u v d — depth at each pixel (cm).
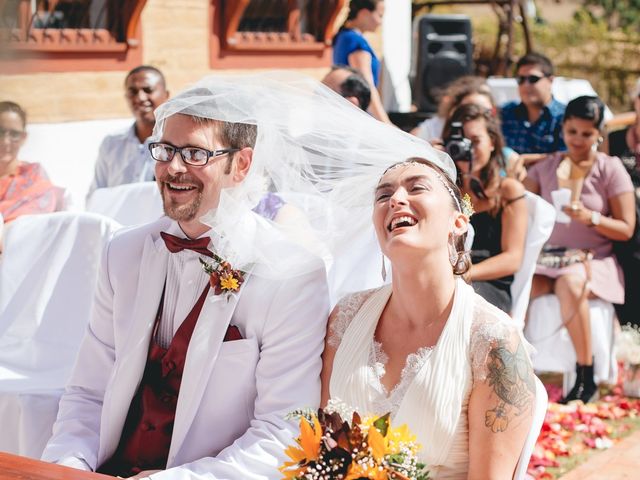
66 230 343
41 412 305
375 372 237
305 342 253
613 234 533
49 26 661
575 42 1597
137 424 265
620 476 427
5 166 454
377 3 745
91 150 658
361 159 273
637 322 556
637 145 625
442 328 231
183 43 757
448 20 934
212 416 256
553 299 533
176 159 254
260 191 267
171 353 259
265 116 262
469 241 337
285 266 257
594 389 532
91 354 279
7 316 344
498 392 220
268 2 820
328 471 194
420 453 226
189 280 262
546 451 451
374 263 294
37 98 645
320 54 870
